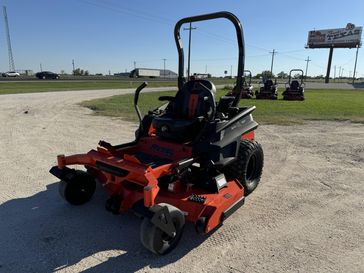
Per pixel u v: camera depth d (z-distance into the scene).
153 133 4.18
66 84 35.47
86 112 12.18
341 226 3.48
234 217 3.66
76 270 2.66
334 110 13.94
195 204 3.07
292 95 20.34
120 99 18.00
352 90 38.66
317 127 9.51
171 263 2.77
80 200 3.86
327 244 3.11
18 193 4.20
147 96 20.70
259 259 2.85
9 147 6.55
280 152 6.52
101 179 3.84
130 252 2.92
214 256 2.88
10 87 27.31
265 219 3.62
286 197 4.25
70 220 3.50
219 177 3.47
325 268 2.73
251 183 4.40
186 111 3.96
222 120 3.78
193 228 3.38
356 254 2.94
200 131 3.48
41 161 5.58
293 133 8.55
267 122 10.33
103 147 3.62
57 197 4.09
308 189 4.54
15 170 5.10
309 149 6.80
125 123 9.66
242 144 4.15
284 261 2.82
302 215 3.73
